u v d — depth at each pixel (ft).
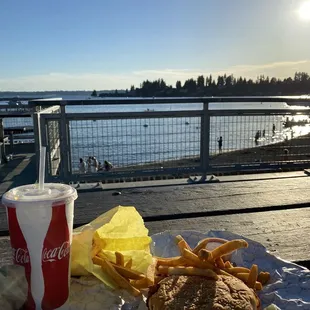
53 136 15.88
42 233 2.87
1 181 18.60
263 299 3.31
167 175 15.26
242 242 3.26
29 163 24.70
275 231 5.43
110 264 3.42
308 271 3.73
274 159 16.62
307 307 3.17
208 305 2.73
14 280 2.82
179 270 3.24
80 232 3.61
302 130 16.93
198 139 15.85
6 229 5.54
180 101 15.10
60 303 3.07
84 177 14.58
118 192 7.81
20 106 22.39
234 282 3.09
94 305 3.11
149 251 3.89
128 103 14.79
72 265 3.38
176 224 5.83
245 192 7.67
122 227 3.92
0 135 25.53
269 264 3.90
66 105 14.14
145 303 3.12
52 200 2.85
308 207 6.73
